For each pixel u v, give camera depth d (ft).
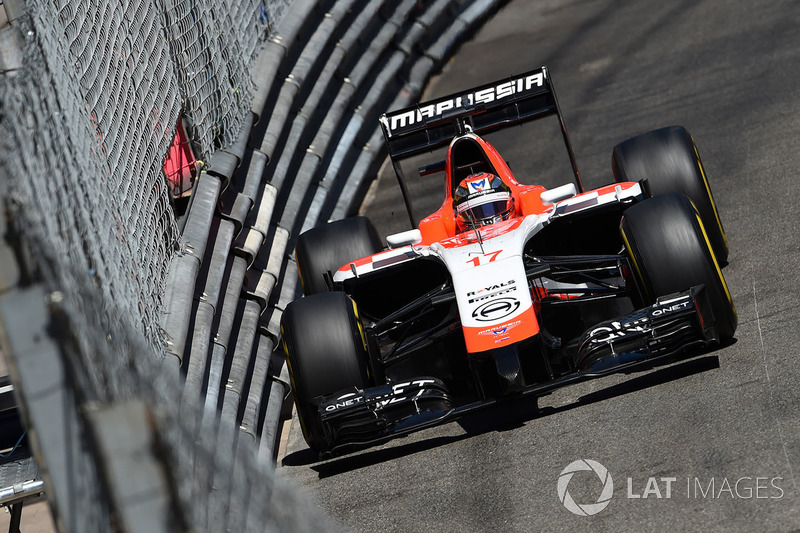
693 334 67.36
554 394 72.43
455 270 71.41
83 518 26.43
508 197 81.15
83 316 30.89
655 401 66.23
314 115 127.03
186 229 79.97
